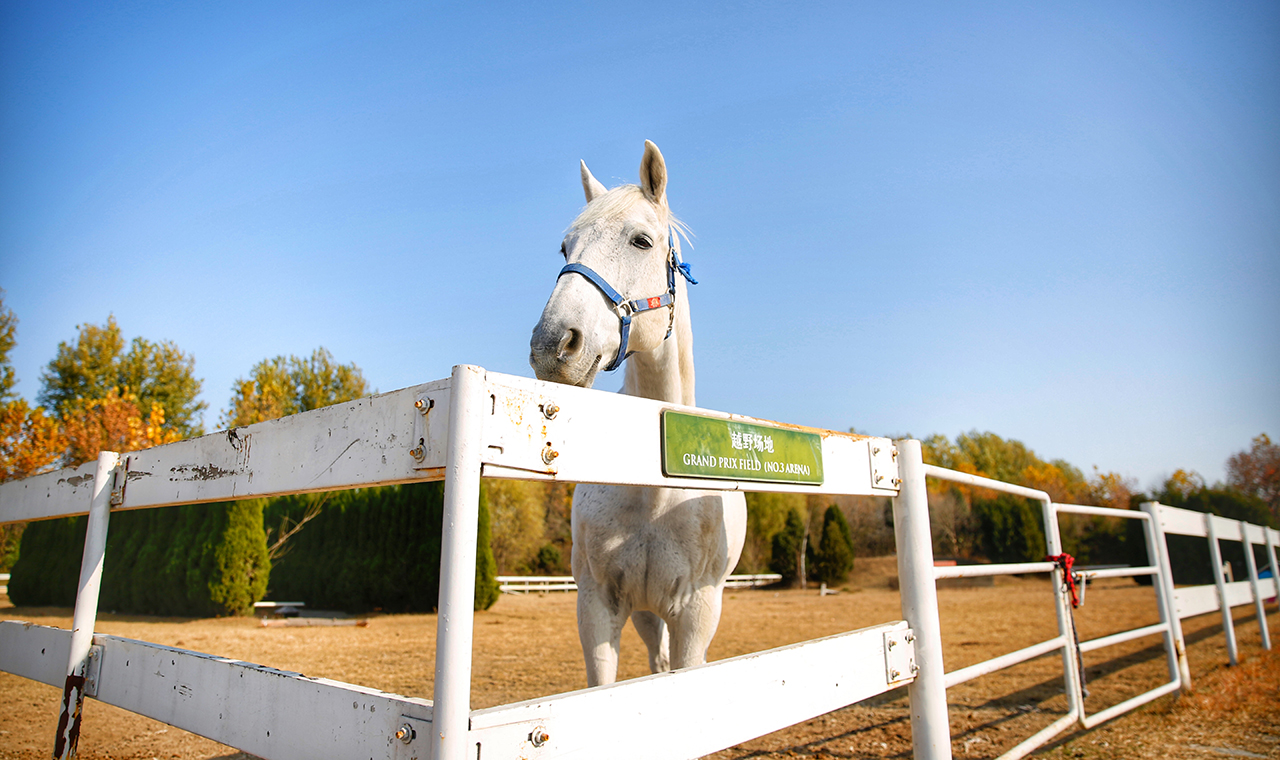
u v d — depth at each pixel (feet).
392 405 3.15
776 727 4.02
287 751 3.41
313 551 44.27
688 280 7.70
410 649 23.18
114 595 37.40
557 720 2.87
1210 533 18.45
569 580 64.23
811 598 56.03
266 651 22.66
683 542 6.59
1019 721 12.68
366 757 2.86
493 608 44.45
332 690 3.14
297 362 106.83
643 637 8.42
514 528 73.77
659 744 3.33
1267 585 22.18
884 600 51.75
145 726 12.10
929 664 5.45
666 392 6.95
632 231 6.40
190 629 29.45
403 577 41.60
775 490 4.32
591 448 3.20
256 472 4.26
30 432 54.49
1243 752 10.64
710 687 3.65
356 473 3.34
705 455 3.84
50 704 13.92
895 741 11.42
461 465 2.63
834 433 5.02
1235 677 16.20
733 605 47.37
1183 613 15.85
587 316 5.67
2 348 57.82
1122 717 12.87
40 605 38.96
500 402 2.81
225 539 35.17
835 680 4.56
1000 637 25.41
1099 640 11.93
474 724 2.55
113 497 6.13
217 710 4.07
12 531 51.37
